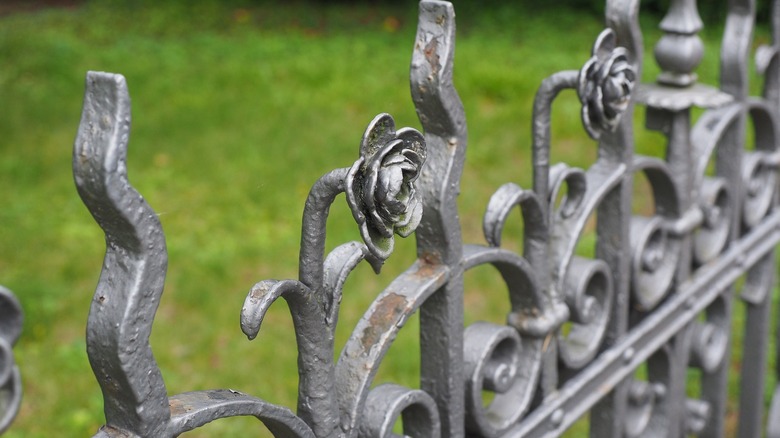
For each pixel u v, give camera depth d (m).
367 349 1.24
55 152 4.54
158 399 1.11
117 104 1.07
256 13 7.13
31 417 2.64
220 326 3.03
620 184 1.44
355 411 1.23
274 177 4.18
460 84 5.24
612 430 1.53
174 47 6.17
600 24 6.68
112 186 1.07
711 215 1.59
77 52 6.02
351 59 5.91
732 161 1.61
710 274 1.60
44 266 3.44
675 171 1.52
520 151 4.46
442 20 1.22
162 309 3.12
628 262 1.47
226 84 5.43
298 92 5.29
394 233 1.16
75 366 2.85
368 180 1.13
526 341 1.38
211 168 4.27
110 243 1.09
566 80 1.32
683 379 1.63
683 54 1.49
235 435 2.53
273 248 3.54
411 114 4.98
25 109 5.06
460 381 1.30
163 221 3.76
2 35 6.41
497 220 1.30
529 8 6.91
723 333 1.69
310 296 1.17
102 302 1.09
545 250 1.37
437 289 1.27
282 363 2.83
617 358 1.48
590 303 1.44
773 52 1.63
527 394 1.37
